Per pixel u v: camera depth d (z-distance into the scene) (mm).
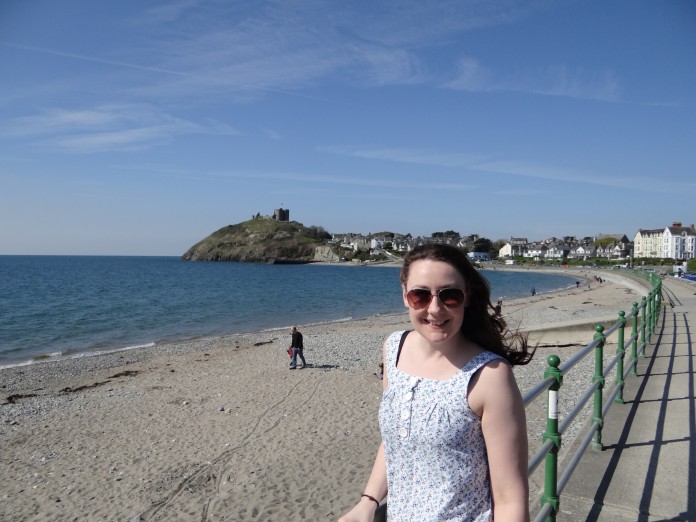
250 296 58156
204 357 21281
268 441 10258
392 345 2127
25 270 130375
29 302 49281
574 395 10352
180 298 54781
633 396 7305
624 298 47312
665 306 20641
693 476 4719
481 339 2023
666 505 4238
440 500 1797
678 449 5316
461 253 1983
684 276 57844
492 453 1772
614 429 5957
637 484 4594
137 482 8680
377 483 2117
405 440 1863
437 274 1892
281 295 60000
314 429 10836
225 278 100438
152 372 18391
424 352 1993
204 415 12438
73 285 75500
